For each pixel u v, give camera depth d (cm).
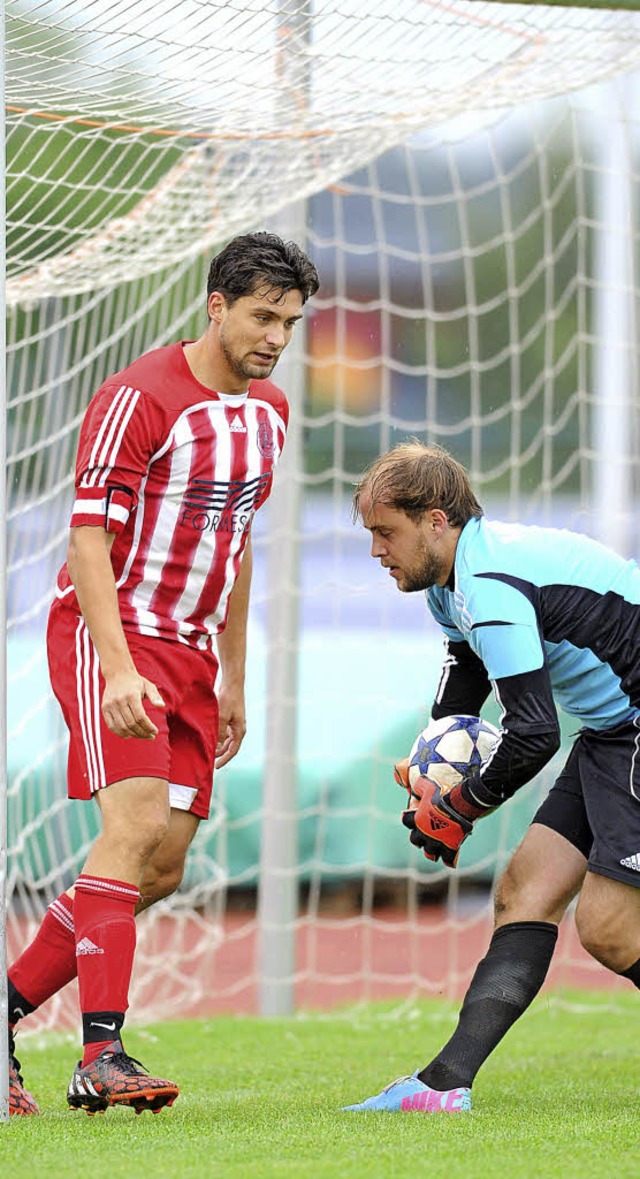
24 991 1298
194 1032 2142
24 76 1577
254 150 1989
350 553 4478
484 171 6091
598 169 2734
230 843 3259
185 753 1322
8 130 1755
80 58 1562
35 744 2797
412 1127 1155
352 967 3062
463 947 3228
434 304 6019
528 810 3356
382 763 3462
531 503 2827
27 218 1855
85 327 2442
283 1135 1117
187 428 1259
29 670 2622
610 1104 1355
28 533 2514
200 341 1293
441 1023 2278
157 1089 1184
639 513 3297
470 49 1764
